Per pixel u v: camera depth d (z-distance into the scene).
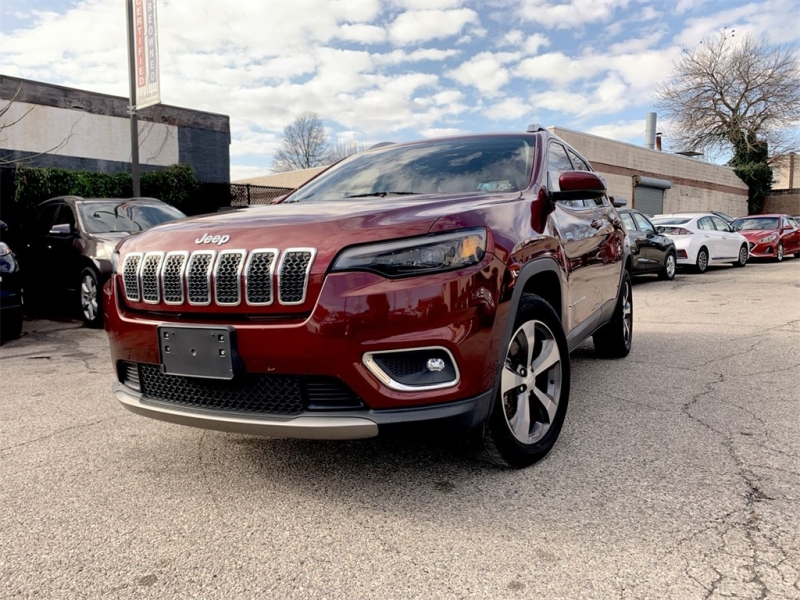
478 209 2.59
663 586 1.90
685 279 12.95
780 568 1.98
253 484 2.77
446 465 2.92
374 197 3.19
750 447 3.06
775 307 8.15
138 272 2.68
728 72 35.97
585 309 3.83
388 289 2.25
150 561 2.14
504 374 2.68
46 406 4.11
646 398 3.97
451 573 2.01
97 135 15.38
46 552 2.21
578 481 2.69
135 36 9.77
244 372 2.38
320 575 2.03
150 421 3.74
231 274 2.40
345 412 2.30
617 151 23.36
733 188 33.28
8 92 13.75
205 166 17.81
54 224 8.26
